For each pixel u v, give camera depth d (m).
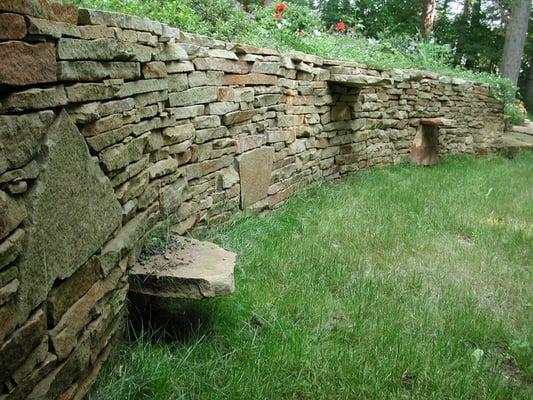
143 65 2.46
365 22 13.80
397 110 7.53
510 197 6.01
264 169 4.48
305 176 5.48
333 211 4.75
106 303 2.12
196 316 2.65
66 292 1.74
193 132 3.26
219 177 3.75
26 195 1.49
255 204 4.40
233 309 2.74
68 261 1.72
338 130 6.15
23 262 1.45
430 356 2.54
